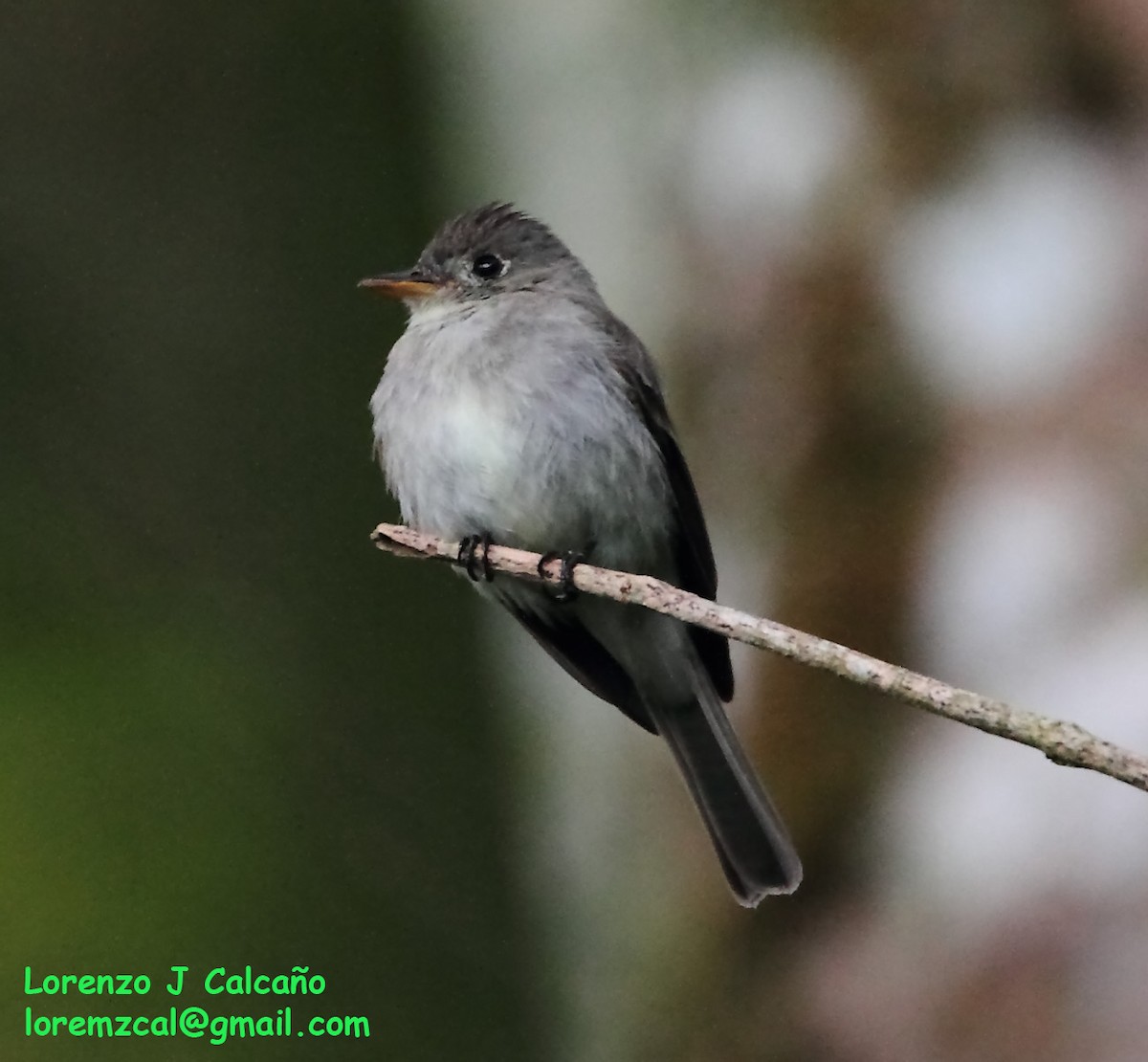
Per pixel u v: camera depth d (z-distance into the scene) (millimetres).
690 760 6402
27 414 8938
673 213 6020
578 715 7000
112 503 8898
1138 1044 4918
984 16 5574
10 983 8266
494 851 8219
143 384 8883
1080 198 5395
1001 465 5352
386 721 8477
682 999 5934
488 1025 7945
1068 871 5086
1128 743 4977
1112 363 5254
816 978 5531
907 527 5488
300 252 8727
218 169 8812
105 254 8914
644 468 7059
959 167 5551
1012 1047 5070
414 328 7367
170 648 8742
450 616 8469
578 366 7020
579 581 4719
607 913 6402
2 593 8805
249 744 8594
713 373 5871
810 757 5754
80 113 8984
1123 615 5090
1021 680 5172
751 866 5781
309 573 8719
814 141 5758
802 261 5738
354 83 8516
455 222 7363
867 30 5738
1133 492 5160
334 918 8297
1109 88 5438
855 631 5504
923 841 5398
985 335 5430
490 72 6723
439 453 7082
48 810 8492
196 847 8508
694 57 6059
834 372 5605
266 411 8844
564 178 6340
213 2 8820
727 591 5746
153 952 8359
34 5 9047
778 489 5746
